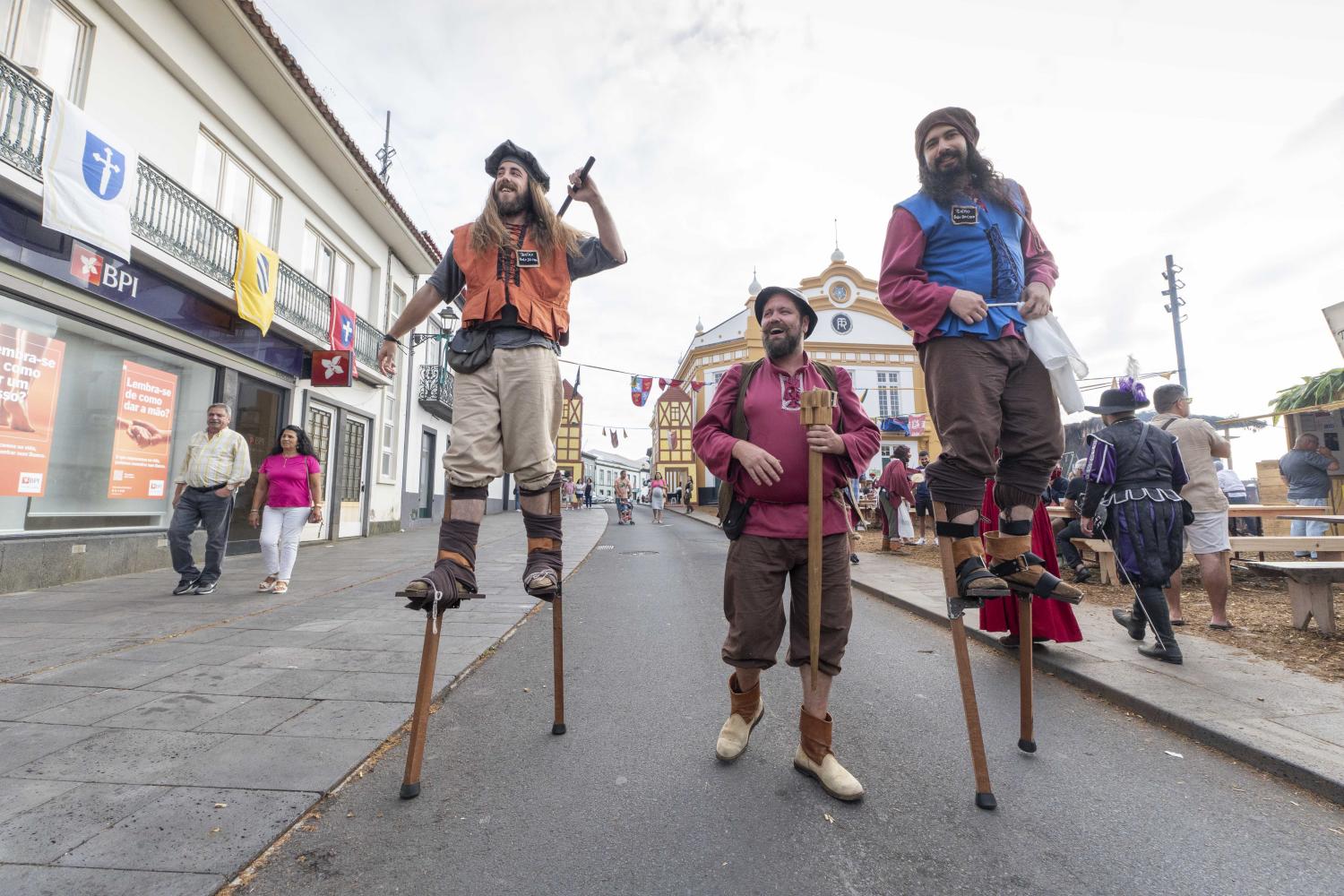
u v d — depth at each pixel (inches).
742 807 81.9
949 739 106.5
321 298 464.4
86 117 249.4
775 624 93.8
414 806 81.7
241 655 153.6
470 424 86.8
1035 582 88.1
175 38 330.6
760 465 87.7
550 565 90.6
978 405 81.7
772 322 94.9
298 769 90.1
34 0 265.6
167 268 312.3
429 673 85.3
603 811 80.8
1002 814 80.4
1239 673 135.6
